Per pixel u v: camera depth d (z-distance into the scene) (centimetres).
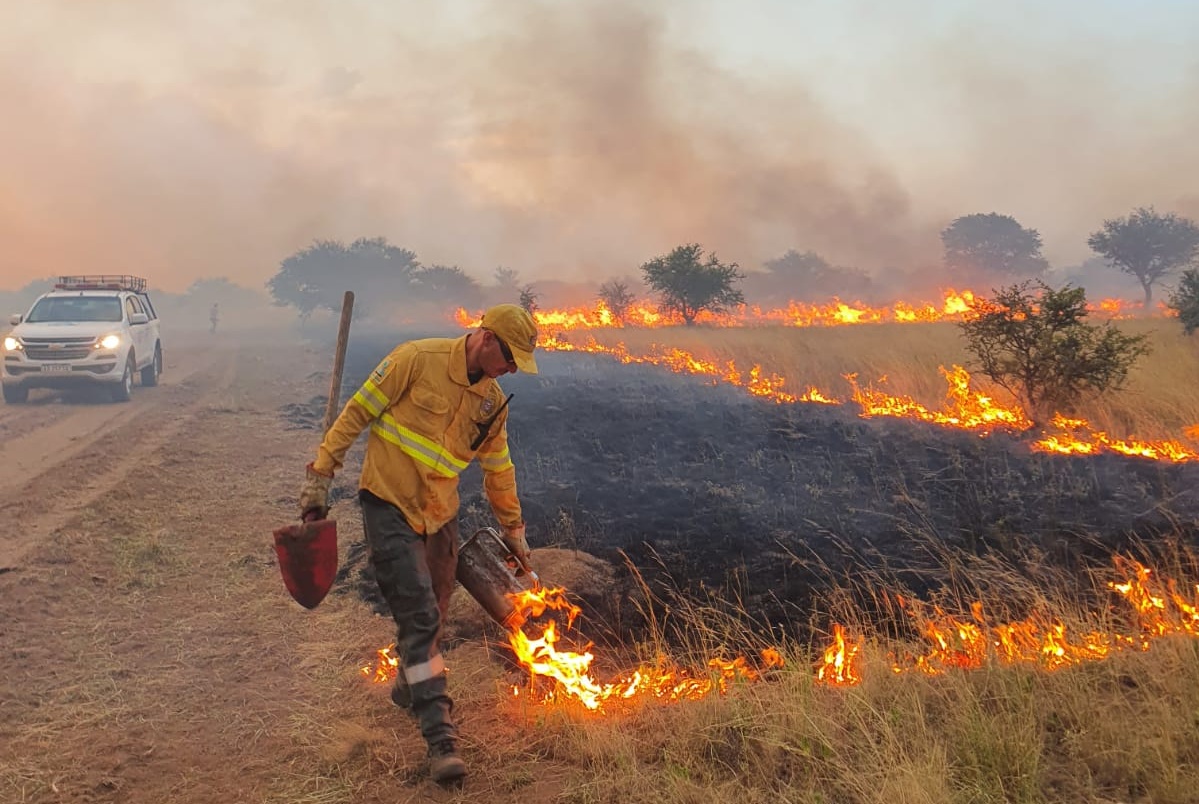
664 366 1794
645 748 329
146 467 941
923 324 2489
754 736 322
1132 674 353
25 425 1295
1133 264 5278
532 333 335
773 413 1162
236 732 372
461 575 369
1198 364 1195
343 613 523
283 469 988
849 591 512
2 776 335
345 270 6184
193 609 535
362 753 344
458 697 392
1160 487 721
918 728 315
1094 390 1046
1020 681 342
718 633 459
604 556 598
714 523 670
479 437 347
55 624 505
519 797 305
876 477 799
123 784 330
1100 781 289
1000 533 614
